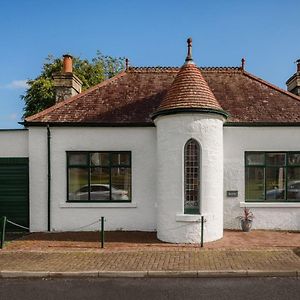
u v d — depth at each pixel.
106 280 7.77
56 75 14.91
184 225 10.87
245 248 10.02
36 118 13.14
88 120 12.98
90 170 13.11
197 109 10.89
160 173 11.35
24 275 7.97
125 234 12.25
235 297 6.73
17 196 13.16
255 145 12.87
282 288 7.18
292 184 13.00
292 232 12.35
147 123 12.78
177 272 7.92
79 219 12.91
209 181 11.05
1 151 13.27
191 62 12.01
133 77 15.53
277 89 14.73
